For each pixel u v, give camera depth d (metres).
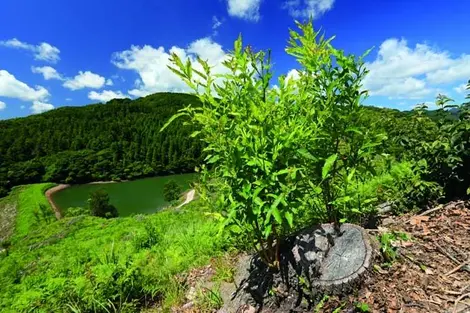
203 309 3.37
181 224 8.91
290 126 2.67
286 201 2.56
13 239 35.88
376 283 2.63
